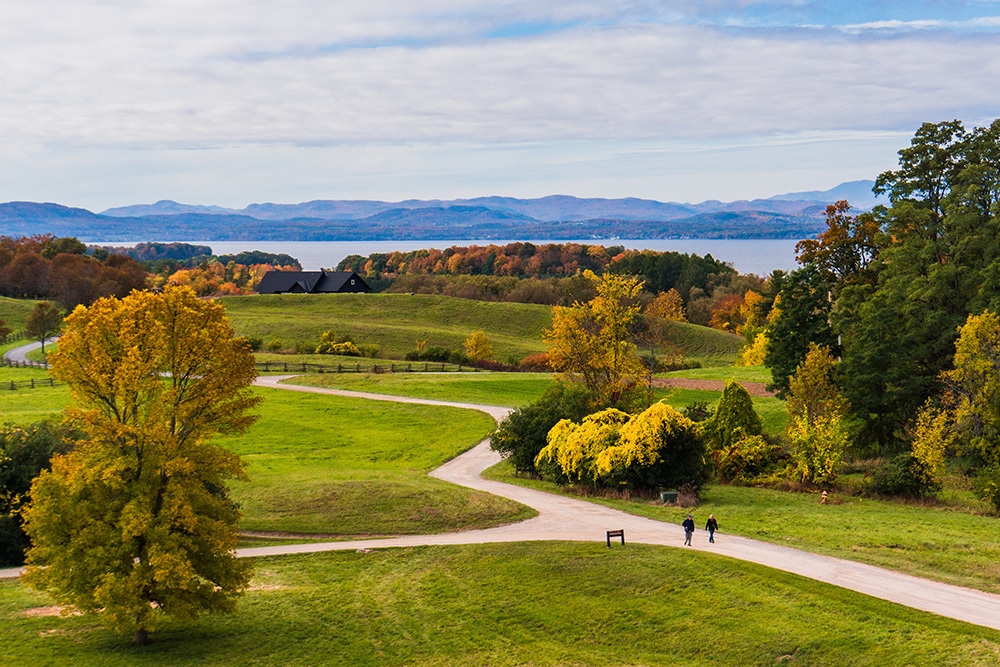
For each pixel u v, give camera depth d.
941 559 29.97
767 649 24.19
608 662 24.86
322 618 29.12
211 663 25.34
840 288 70.25
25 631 27.81
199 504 27.59
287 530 39.50
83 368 26.50
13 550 35.66
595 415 46.25
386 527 39.53
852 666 22.66
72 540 25.80
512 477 50.44
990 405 43.22
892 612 25.20
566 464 45.84
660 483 43.78
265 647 26.72
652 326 87.62
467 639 27.16
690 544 33.50
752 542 33.41
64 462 26.80
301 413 68.12
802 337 60.50
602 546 34.28
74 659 25.42
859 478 46.22
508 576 32.00
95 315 26.78
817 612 25.89
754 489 45.97
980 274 53.12
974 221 55.81
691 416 55.50
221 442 59.22
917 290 55.03
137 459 26.88
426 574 33.09
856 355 53.16
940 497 42.50
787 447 51.78
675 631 26.27
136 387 26.02
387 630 28.03
